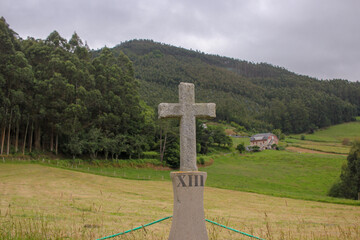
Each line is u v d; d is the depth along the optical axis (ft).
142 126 231.71
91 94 194.70
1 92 159.84
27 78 169.27
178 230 23.21
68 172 144.25
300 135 457.68
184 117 25.35
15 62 168.86
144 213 54.90
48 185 98.73
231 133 443.32
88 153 207.31
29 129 192.24
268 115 545.03
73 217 42.52
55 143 201.67
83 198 72.54
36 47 200.03
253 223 52.49
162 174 198.29
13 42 192.65
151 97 456.45
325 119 492.54
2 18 192.65
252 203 93.40
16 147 172.24
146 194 97.04
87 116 198.59
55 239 26.20
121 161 206.49
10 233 26.61
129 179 148.66
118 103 212.64
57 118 180.34
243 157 289.12
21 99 162.09
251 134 458.91
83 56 233.76
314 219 64.18
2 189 80.33
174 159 223.92
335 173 219.41
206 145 293.02
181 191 23.56
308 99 547.08
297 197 116.26
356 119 538.47
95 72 222.89
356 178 157.89
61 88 179.63
